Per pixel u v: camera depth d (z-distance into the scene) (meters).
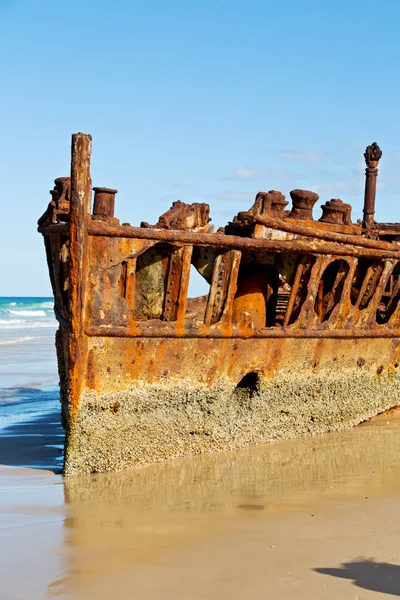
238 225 12.18
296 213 13.05
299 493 9.57
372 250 14.03
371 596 6.03
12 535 7.84
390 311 15.45
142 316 12.12
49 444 13.19
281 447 12.76
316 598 6.02
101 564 6.93
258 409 12.93
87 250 10.45
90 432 10.80
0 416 16.67
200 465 11.32
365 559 6.92
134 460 11.28
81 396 10.63
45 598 6.17
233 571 6.66
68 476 10.66
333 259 13.35
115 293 10.80
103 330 10.65
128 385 11.09
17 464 11.55
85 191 10.40
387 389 15.52
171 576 6.59
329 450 12.50
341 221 13.66
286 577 6.48
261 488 9.86
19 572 6.75
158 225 11.40
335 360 14.14
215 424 12.27
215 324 11.95
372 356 14.99
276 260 13.20
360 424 15.16
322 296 14.42
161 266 11.88
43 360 32.44
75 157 10.34
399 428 14.76
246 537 7.67
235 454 12.15
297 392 13.51
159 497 9.43
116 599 6.12
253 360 12.59
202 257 12.20
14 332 59.00
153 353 11.28
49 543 7.56
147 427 11.39
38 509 8.87
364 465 11.31
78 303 10.42
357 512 8.59
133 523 8.27
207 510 8.78
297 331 13.09
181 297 11.42
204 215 11.76
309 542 7.46
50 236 12.53
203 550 7.28
